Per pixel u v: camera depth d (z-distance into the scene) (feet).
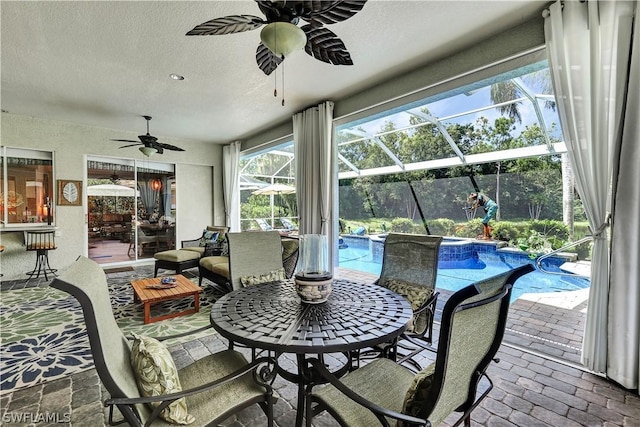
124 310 11.23
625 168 6.25
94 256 18.72
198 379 4.62
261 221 27.37
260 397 4.36
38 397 6.04
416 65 10.34
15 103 14.05
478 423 5.33
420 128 19.62
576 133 6.94
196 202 23.02
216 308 5.30
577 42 6.88
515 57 8.24
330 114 13.73
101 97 13.26
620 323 6.36
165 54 9.52
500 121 16.93
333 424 5.28
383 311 5.13
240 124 17.84
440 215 20.12
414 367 7.26
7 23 7.82
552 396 6.10
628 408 5.73
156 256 15.47
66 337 8.89
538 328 9.62
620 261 6.35
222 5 7.25
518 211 16.97
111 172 19.44
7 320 10.20
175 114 15.80
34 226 16.72
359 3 5.16
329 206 14.02
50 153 17.17
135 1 7.07
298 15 5.47
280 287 6.68
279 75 11.09
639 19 6.03
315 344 3.96
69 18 7.65
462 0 7.14
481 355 3.75
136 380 3.74
